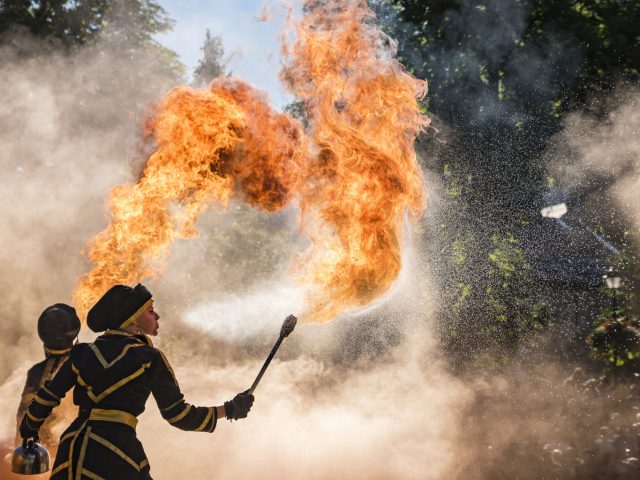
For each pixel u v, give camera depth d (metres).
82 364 3.28
